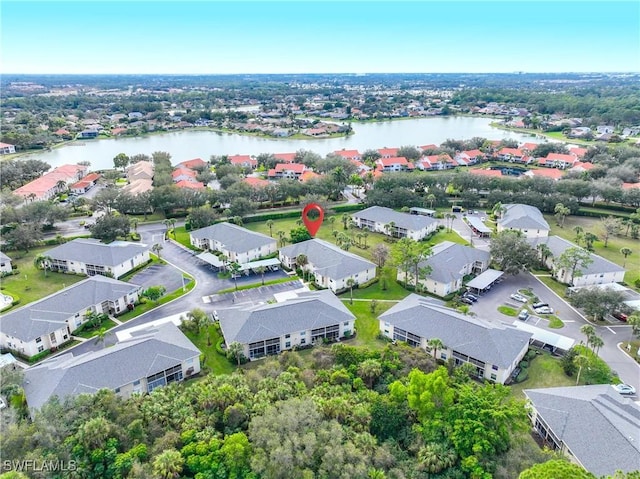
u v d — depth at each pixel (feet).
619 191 473.26
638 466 153.17
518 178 541.75
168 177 566.77
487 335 233.76
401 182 532.32
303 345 258.98
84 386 198.49
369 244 412.98
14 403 194.59
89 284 293.84
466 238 422.41
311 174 621.31
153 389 206.90
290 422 165.68
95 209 486.38
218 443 163.53
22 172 627.05
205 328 268.62
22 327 250.37
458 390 193.26
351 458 158.51
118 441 164.04
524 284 332.39
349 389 201.26
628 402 189.67
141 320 282.36
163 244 410.93
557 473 132.87
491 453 164.66
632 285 325.21
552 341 248.93
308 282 335.88
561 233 430.61
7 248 390.83
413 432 182.19
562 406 186.91
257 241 377.71
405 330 254.68
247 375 212.02
